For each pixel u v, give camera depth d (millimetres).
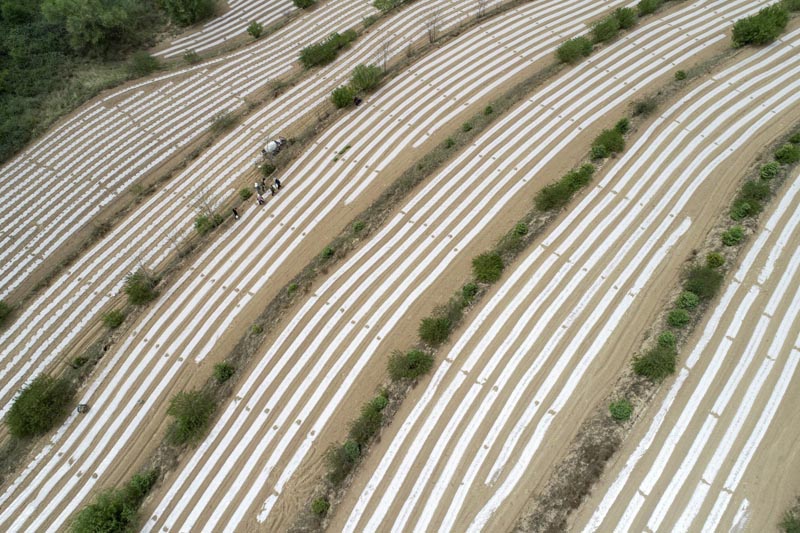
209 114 40969
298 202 33094
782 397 20906
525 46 41000
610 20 39125
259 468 22438
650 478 19531
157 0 50375
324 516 20438
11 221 35562
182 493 22234
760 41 35469
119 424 25484
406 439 21844
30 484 24109
